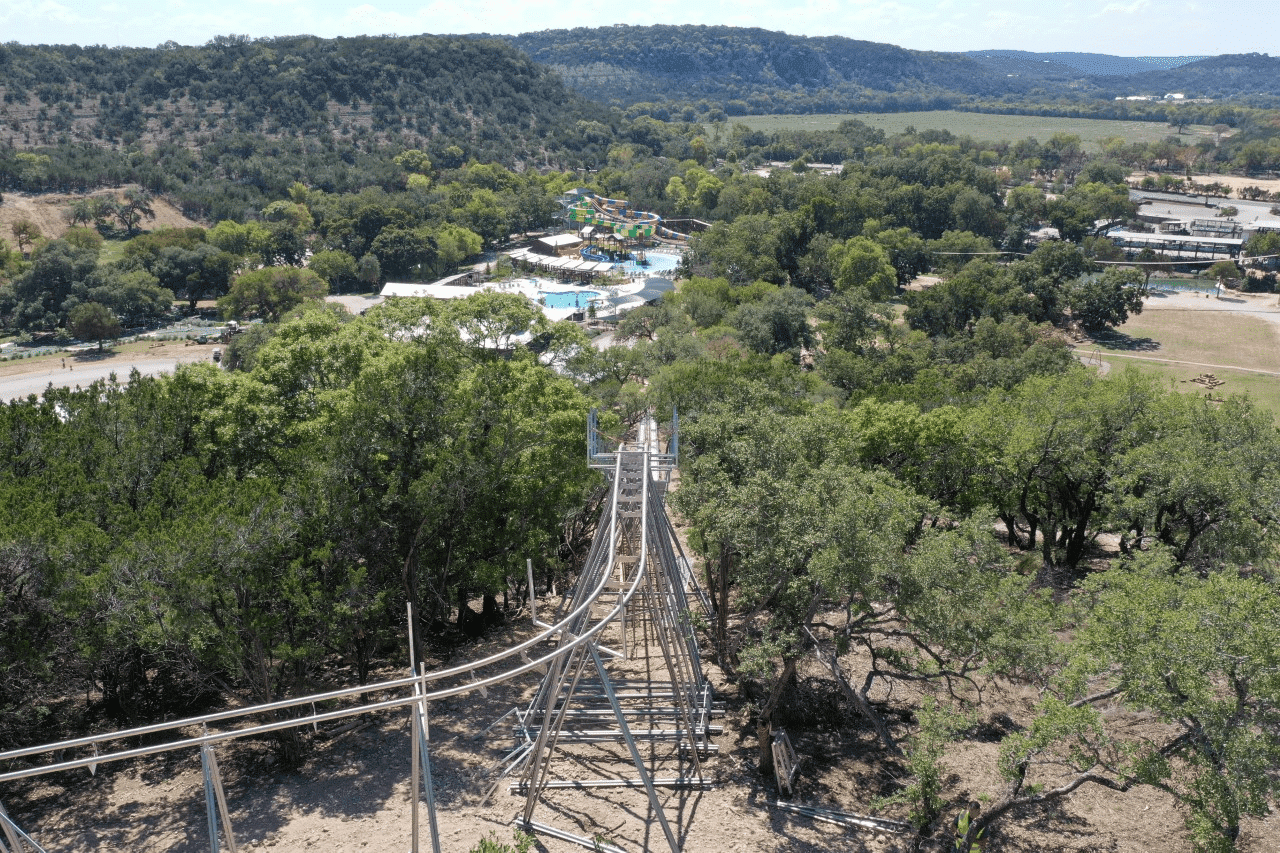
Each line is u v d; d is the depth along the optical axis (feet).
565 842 108.88
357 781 121.90
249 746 132.46
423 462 148.56
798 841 111.75
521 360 185.88
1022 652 116.67
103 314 583.99
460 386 159.02
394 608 162.81
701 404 226.79
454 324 202.39
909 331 572.92
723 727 137.08
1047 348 450.30
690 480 140.56
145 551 113.29
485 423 160.97
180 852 107.04
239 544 115.24
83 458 143.43
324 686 153.48
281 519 123.24
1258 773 92.48
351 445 140.67
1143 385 193.16
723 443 146.51
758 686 146.51
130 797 119.55
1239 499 153.99
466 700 144.56
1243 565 169.17
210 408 157.58
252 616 119.03
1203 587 107.24
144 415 152.46
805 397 284.82
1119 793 123.95
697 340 435.94
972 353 483.92
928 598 116.26
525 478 158.40
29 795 120.78
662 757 128.26
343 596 131.64
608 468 144.87
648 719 136.87
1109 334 603.26
